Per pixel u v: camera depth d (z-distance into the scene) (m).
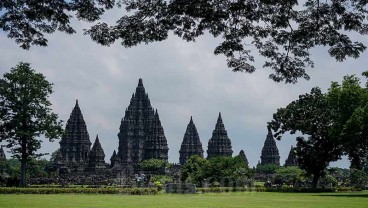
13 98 88.69
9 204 44.47
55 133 92.75
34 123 91.81
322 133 102.44
